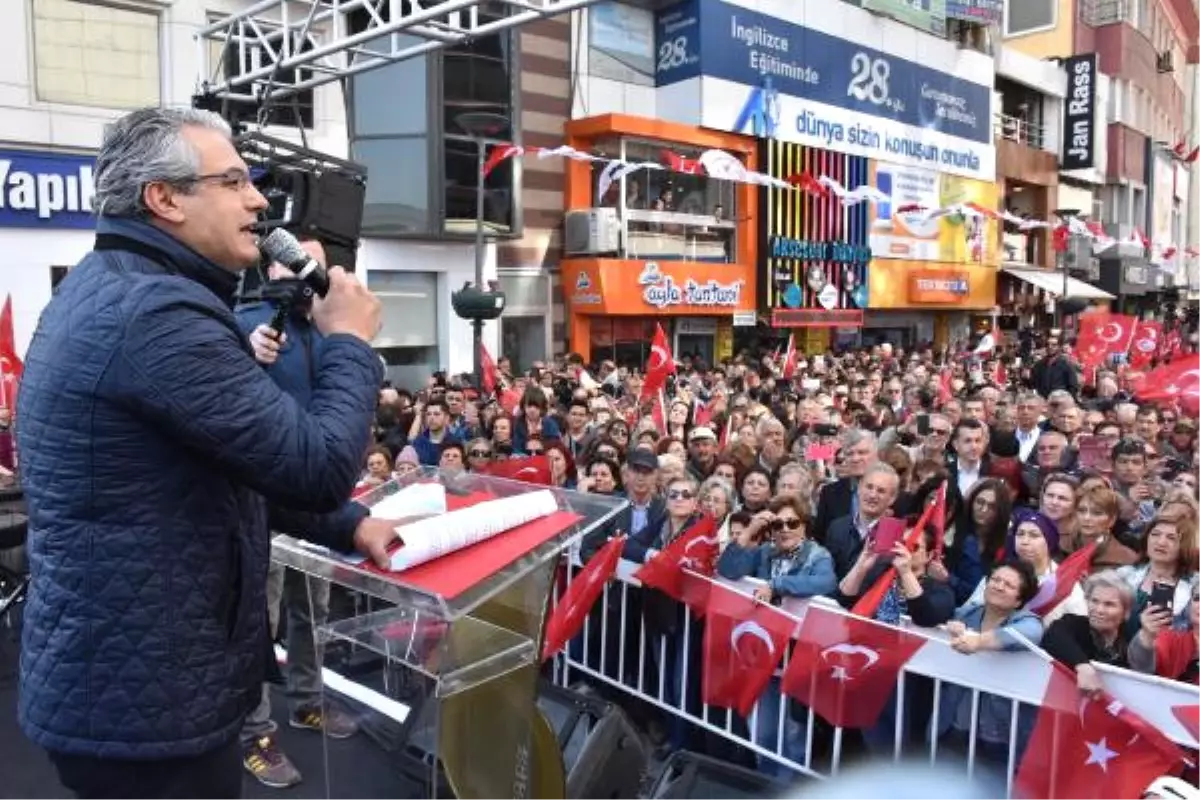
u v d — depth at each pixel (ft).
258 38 27.07
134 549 4.89
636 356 65.36
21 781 11.92
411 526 6.41
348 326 5.83
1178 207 150.71
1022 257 107.55
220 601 5.24
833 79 76.84
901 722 13.00
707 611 14.85
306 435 5.06
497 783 7.48
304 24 25.07
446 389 36.06
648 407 33.42
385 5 25.59
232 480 5.08
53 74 39.81
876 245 82.43
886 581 13.52
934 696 12.76
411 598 6.46
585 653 17.03
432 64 51.31
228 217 5.30
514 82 54.75
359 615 8.02
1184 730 10.57
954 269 91.66
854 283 80.07
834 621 13.33
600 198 59.82
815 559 14.96
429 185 52.19
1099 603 12.15
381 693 7.57
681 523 16.76
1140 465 21.81
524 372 60.54
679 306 64.54
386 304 53.52
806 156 74.84
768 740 14.43
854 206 79.36
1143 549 15.06
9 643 16.84
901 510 18.01
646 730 16.40
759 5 69.41
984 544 16.10
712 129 66.95
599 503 7.85
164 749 4.98
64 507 4.88
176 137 5.15
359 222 9.85
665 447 24.36
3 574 18.11
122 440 4.83
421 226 52.49
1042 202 107.96
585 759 10.40
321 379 5.61
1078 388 45.27
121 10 41.11
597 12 63.77
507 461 22.61
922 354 69.67
